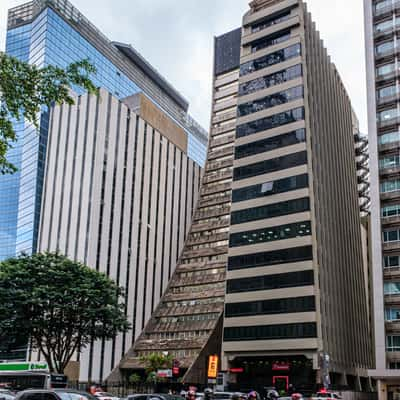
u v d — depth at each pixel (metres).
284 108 87.06
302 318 74.62
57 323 60.84
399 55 78.50
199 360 86.56
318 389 70.81
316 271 76.25
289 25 91.88
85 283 61.53
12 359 105.06
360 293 100.75
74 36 164.62
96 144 104.50
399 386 67.00
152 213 114.69
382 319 68.50
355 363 87.62
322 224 83.19
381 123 76.75
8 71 20.41
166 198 120.12
